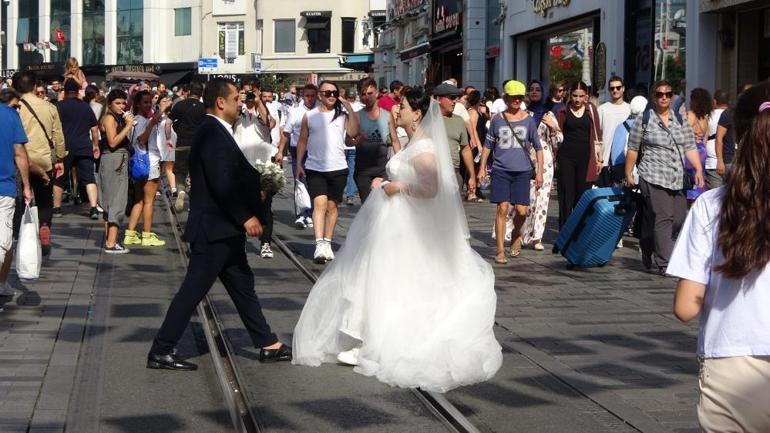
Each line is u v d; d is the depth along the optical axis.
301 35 72.62
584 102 15.25
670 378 8.11
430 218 8.23
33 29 85.25
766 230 4.18
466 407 7.38
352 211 20.33
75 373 8.16
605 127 15.84
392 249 8.16
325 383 7.96
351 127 13.92
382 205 8.33
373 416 7.12
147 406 7.34
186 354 8.90
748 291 4.25
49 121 13.58
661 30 26.27
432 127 8.35
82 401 7.43
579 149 15.21
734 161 4.32
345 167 13.79
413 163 8.23
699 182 12.93
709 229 4.36
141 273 12.92
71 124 18.55
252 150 15.04
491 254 14.89
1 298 10.73
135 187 15.41
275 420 7.02
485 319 8.10
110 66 79.25
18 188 11.12
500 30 39.50
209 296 11.33
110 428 6.83
